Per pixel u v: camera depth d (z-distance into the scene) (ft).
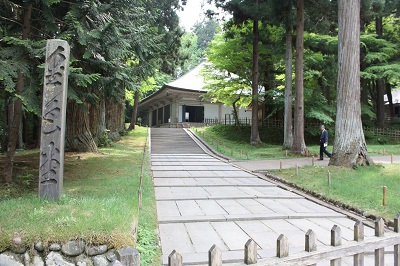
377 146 70.38
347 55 35.76
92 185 24.79
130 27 28.71
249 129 83.82
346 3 36.06
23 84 21.47
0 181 24.16
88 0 24.00
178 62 80.48
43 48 19.86
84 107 27.17
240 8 57.47
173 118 109.09
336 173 31.14
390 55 77.61
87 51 23.47
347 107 35.40
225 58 71.05
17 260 10.77
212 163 46.01
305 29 60.80
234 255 13.39
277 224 18.37
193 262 12.59
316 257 7.66
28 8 23.49
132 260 7.54
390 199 21.63
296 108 54.13
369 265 13.37
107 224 12.01
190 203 22.53
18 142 60.18
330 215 20.26
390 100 107.24
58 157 15.92
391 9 75.25
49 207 14.05
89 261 10.99
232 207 21.72
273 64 77.56
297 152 53.52
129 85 31.71
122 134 78.13
